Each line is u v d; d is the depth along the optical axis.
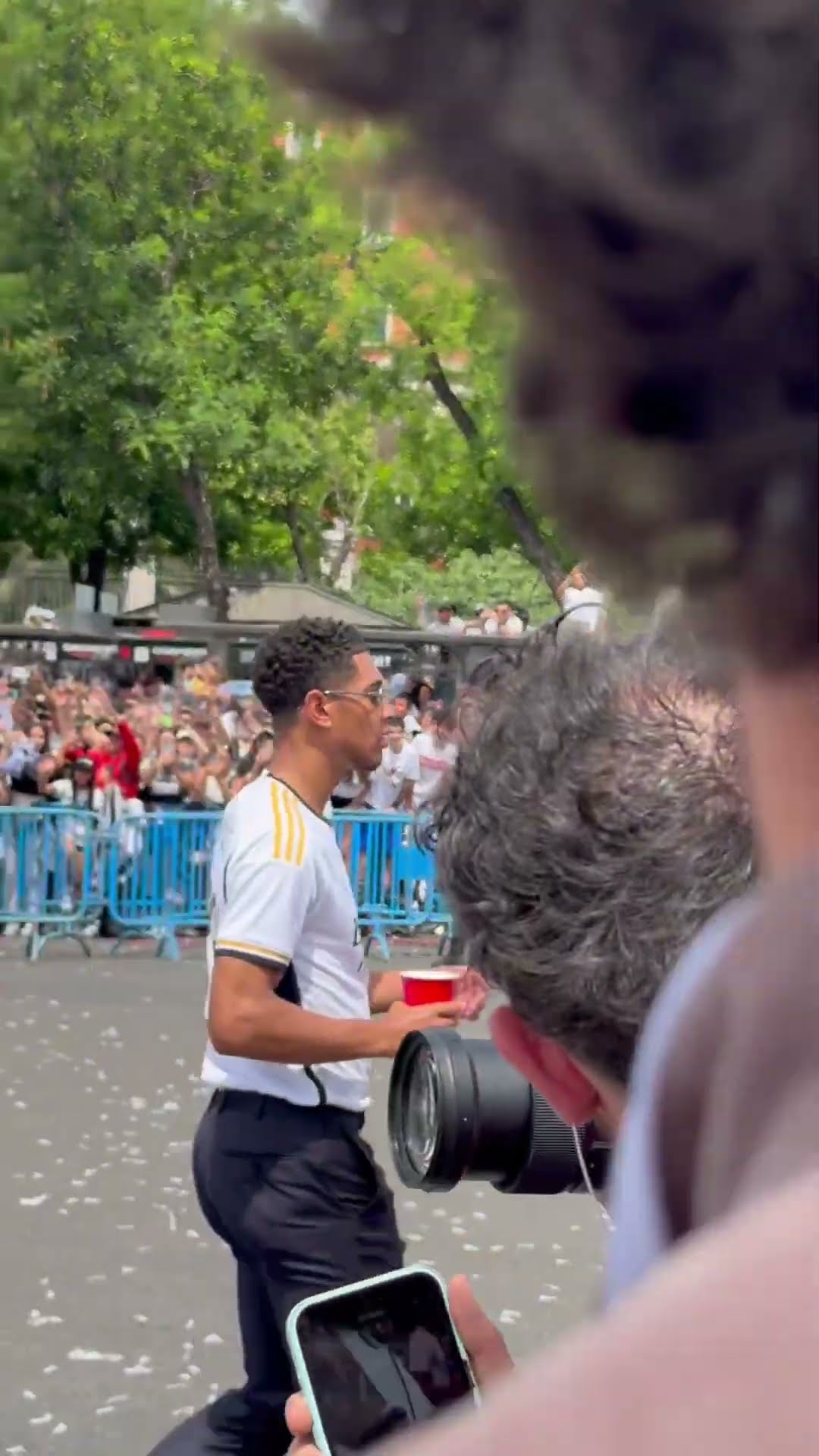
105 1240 6.53
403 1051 1.83
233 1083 3.39
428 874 14.16
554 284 0.37
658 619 0.40
